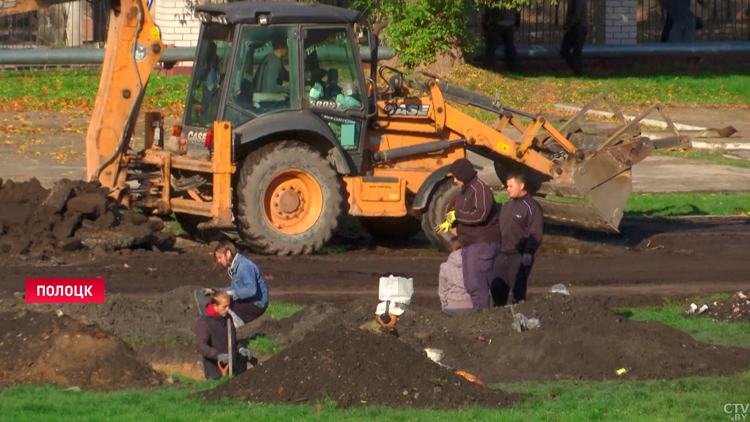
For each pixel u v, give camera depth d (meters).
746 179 78.38
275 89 50.31
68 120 92.19
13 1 51.38
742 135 96.62
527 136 55.78
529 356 32.81
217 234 52.94
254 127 49.28
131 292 41.47
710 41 149.75
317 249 50.97
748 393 28.84
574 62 127.12
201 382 30.14
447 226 39.59
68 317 31.66
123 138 51.19
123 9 50.69
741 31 162.88
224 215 48.53
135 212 51.31
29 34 122.62
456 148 55.31
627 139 58.19
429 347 33.56
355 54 52.00
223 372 30.78
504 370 32.16
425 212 52.97
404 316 35.53
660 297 43.44
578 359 32.28
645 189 74.06
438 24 112.50
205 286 43.12
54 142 82.81
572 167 55.22
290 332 35.28
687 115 108.31
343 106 51.72
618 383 30.41
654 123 101.44
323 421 25.27
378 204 52.41
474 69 118.38
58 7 122.88
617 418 26.36
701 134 74.06
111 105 51.00
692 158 87.31
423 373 28.11
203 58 52.19
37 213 48.62
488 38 123.69
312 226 50.72
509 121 56.09
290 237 50.28
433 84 54.19
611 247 57.25
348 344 28.45
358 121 52.34
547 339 33.12
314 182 50.50
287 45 50.44
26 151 78.38
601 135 58.22
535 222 39.16
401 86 54.72
